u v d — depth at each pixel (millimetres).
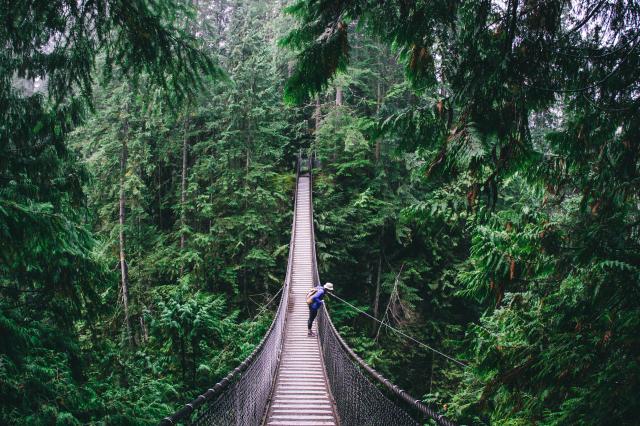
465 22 2459
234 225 16938
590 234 2975
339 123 18828
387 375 15078
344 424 5824
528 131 2430
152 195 19047
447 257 17500
